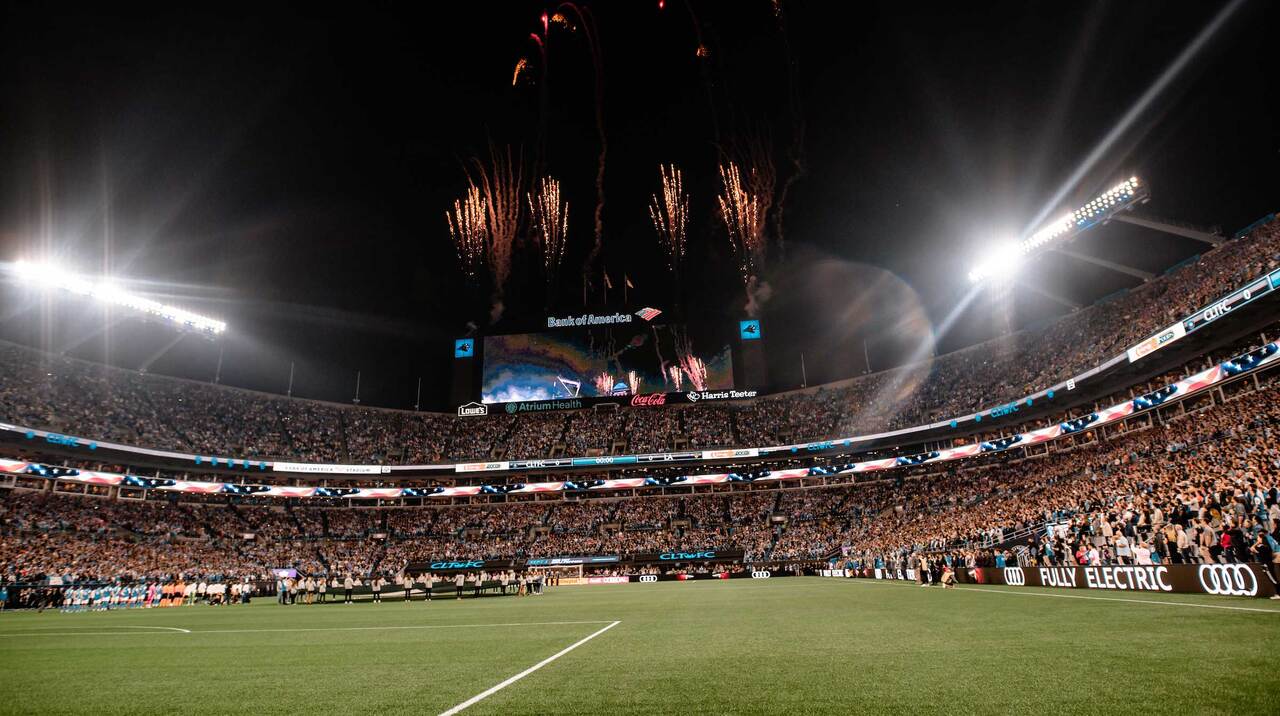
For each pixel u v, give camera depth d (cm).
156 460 5519
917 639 1127
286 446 6412
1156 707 575
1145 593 1866
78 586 4006
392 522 6481
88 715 709
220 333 6481
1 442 4747
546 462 6581
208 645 1441
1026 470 5097
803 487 6544
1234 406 3478
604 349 7194
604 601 2952
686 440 6881
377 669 1005
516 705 690
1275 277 2939
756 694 704
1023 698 634
